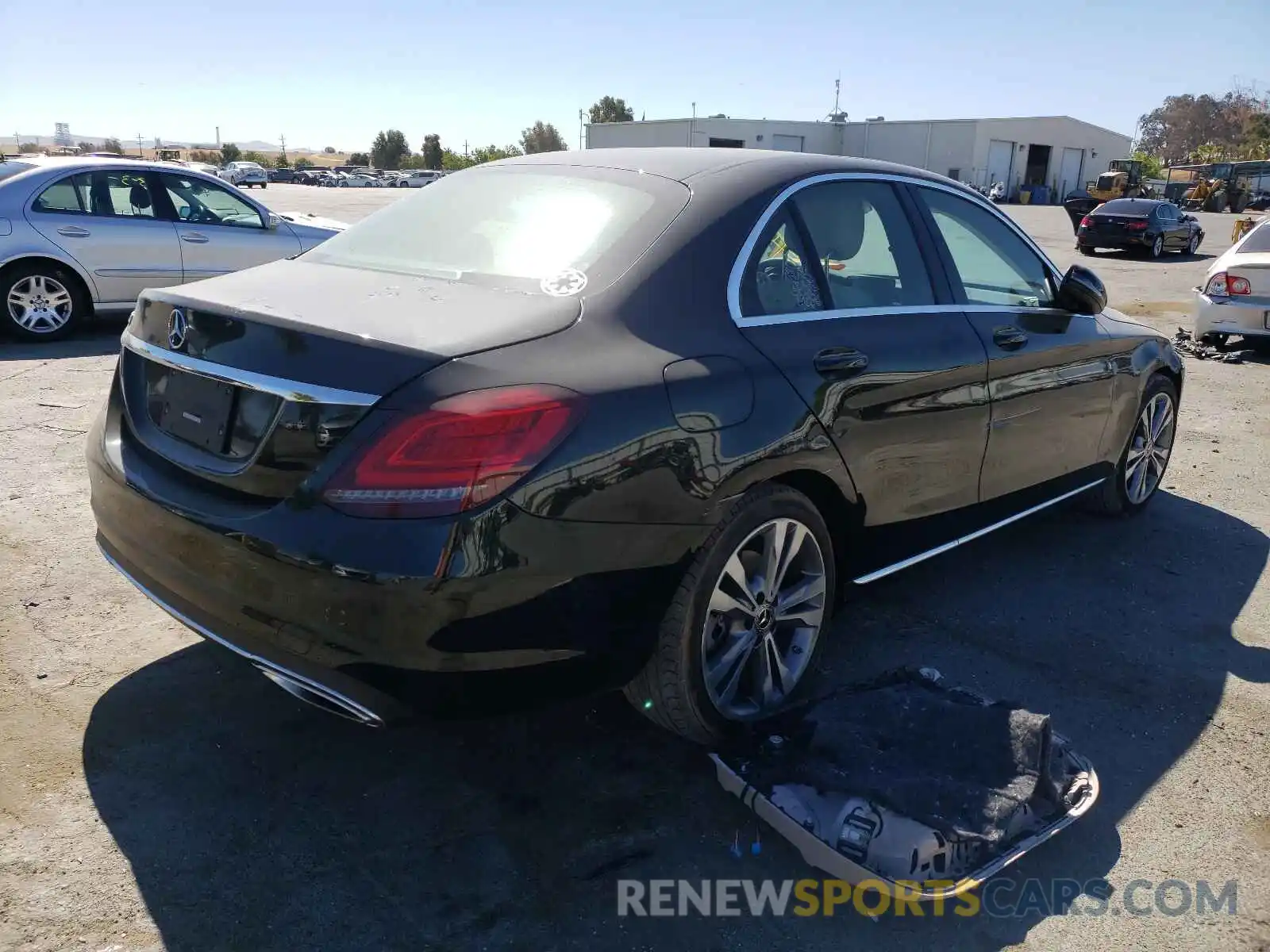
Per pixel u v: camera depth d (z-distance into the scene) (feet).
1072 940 7.68
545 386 7.66
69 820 8.41
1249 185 194.29
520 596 7.53
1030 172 211.82
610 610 8.05
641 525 8.08
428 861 8.17
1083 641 12.39
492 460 7.29
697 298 9.07
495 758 9.54
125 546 9.16
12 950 7.06
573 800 8.99
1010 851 8.22
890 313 10.92
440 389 7.34
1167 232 75.36
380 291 8.93
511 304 8.52
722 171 10.27
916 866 7.91
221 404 8.29
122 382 9.71
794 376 9.36
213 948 7.20
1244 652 12.26
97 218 28.76
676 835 8.60
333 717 10.09
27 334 28.27
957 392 11.32
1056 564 14.82
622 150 11.35
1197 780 9.68
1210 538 16.10
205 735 9.69
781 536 9.48
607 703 10.53
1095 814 9.13
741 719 9.41
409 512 7.22
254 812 8.64
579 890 7.95
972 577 14.26
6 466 17.10
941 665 11.66
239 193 31.30
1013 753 9.02
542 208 10.08
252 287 9.18
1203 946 7.65
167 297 9.00
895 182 11.78
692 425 8.39
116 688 10.44
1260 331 31.58
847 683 11.09
